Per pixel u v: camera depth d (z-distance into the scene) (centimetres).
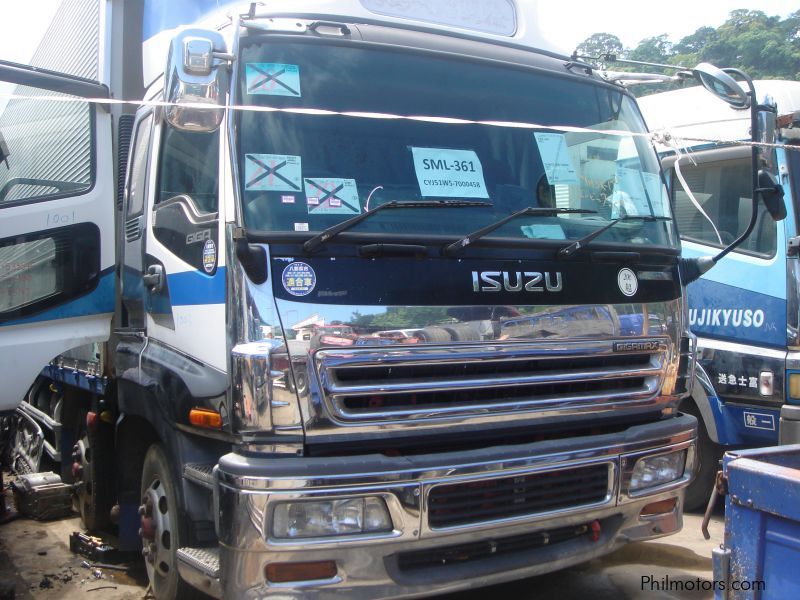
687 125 613
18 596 433
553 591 434
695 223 601
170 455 371
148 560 400
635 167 436
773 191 405
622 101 453
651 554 490
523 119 407
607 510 369
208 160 355
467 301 344
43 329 432
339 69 370
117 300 452
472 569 341
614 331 380
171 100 325
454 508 332
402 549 321
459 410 341
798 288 522
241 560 305
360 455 320
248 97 343
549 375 363
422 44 398
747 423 548
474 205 364
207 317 343
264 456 315
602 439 368
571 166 410
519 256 364
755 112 401
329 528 309
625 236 406
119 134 471
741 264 558
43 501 541
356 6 395
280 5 377
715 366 563
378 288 330
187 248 364
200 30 329
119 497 439
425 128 378
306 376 314
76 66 492
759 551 257
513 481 345
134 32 474
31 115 421
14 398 425
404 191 358
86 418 505
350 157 354
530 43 442
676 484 396
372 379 326
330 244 327
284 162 339
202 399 338
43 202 425
